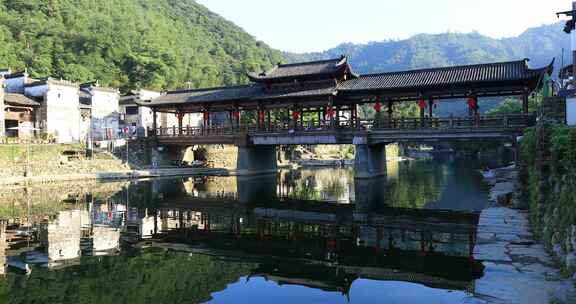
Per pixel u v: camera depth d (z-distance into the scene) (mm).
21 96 59719
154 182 50406
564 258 12406
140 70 115688
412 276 15008
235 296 13281
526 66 38438
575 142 12930
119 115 78250
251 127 54344
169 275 15469
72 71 103000
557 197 14375
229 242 20906
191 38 170000
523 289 11289
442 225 24906
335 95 46438
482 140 40469
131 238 21875
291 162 89062
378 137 44719
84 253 18688
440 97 43875
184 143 59844
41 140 55781
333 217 28188
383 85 43969
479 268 14484
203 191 42562
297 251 18875
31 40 112375
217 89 58656
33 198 36750
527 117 37062
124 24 138125
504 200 24688
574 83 25828
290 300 12859
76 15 132625
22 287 14250
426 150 133125
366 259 17344
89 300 13008
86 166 54719
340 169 76812
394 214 28812
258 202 35469
